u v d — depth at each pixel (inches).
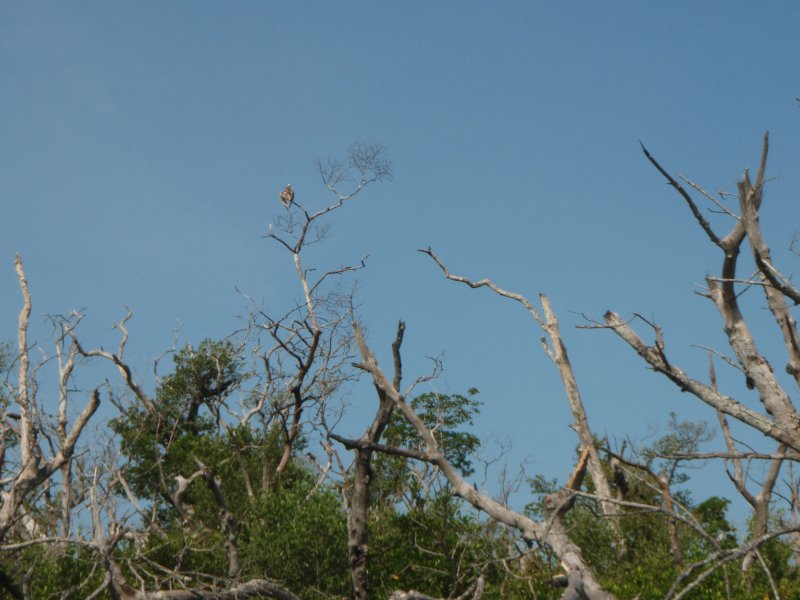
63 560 722.8
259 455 1267.2
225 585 732.0
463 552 715.4
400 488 885.8
